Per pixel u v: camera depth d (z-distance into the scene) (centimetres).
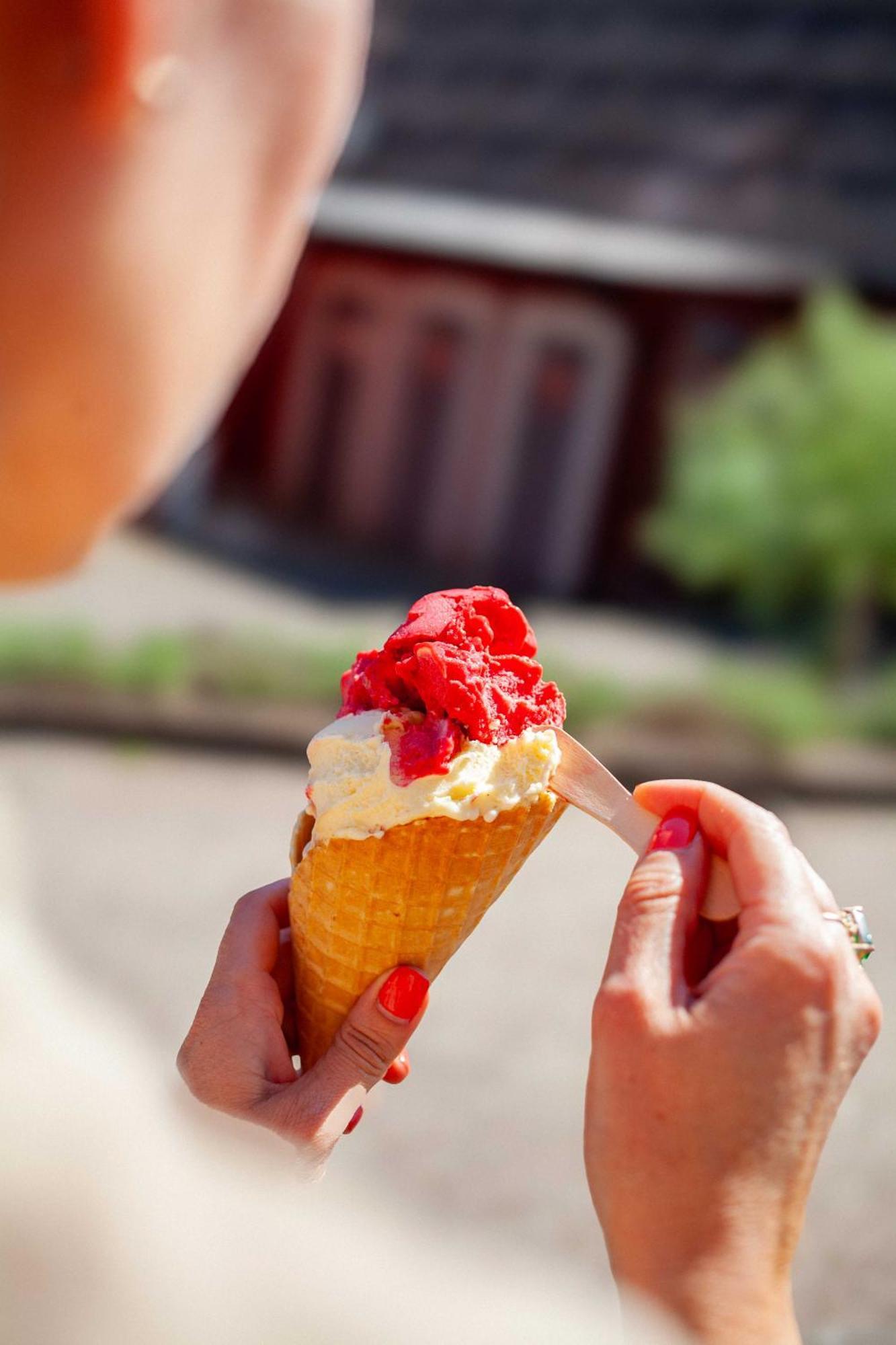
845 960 112
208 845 679
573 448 1566
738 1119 106
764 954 111
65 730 845
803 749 926
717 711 955
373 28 1927
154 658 923
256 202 58
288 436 1805
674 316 1509
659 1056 108
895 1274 394
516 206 1648
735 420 1148
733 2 1742
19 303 52
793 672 1166
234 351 62
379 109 1836
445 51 1872
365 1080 146
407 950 149
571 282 1554
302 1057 168
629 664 1191
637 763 884
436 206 1650
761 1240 104
